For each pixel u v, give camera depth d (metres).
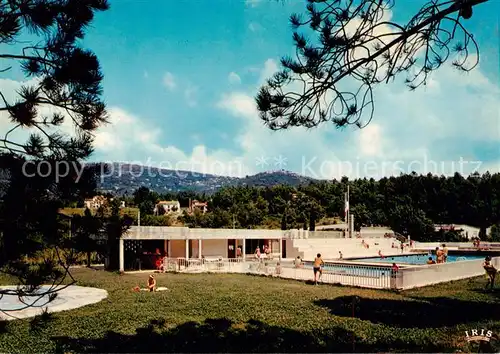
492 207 77.88
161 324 13.62
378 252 52.44
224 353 10.29
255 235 44.31
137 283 24.78
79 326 13.37
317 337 11.76
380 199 93.69
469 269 26.95
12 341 11.39
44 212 6.78
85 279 26.91
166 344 11.16
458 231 75.81
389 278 22.08
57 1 6.77
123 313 15.52
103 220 7.42
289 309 16.19
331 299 18.56
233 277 28.86
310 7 8.70
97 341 11.46
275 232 46.50
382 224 89.06
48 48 6.85
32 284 6.70
